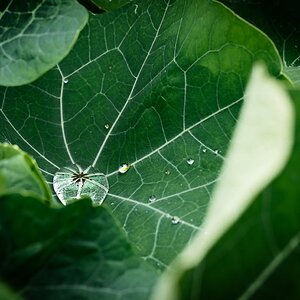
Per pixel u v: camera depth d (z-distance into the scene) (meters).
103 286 0.11
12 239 0.11
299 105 0.10
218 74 0.15
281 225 0.10
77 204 0.12
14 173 0.12
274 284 0.10
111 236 0.12
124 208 0.15
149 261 0.14
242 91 0.15
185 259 0.09
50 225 0.11
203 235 0.10
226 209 0.09
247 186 0.09
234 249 0.10
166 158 0.15
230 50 0.15
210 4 0.15
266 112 0.09
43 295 0.11
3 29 0.14
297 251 0.10
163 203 0.15
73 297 0.11
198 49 0.15
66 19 0.14
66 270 0.11
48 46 0.14
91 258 0.11
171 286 0.09
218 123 0.15
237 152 0.09
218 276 0.10
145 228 0.14
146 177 0.15
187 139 0.15
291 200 0.10
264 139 0.09
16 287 0.11
